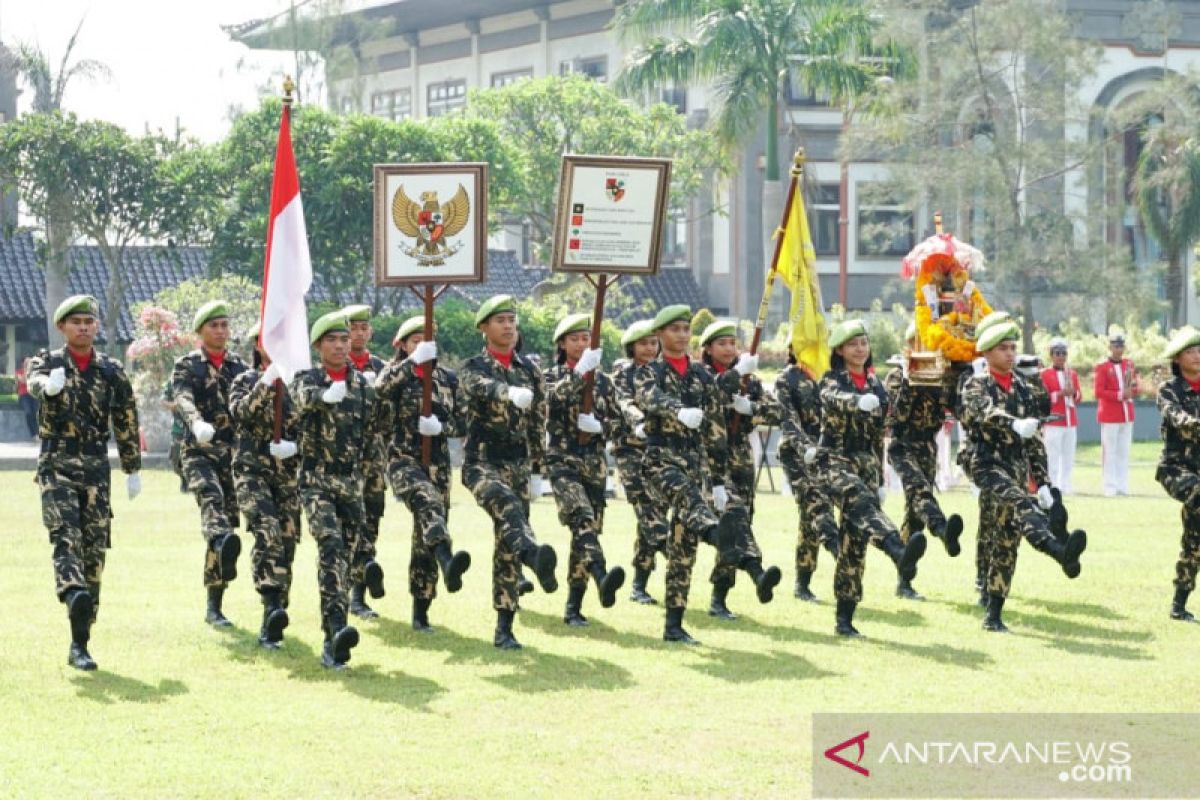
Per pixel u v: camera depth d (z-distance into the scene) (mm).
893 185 43719
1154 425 40156
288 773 8602
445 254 12781
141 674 11133
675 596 12469
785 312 47062
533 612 13797
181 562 16609
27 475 28922
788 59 42438
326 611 11445
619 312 49219
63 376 11508
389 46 63719
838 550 12867
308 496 11852
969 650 12117
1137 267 46188
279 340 12242
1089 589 15023
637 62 42312
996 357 13102
